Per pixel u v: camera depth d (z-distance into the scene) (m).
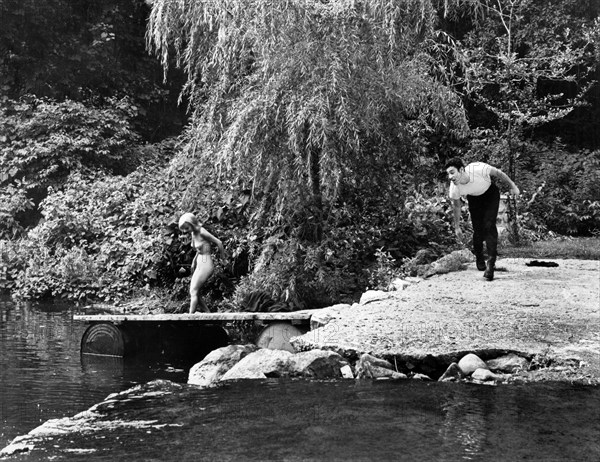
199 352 8.66
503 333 6.78
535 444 4.04
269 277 10.86
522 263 12.31
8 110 21.50
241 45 10.83
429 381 5.76
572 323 7.21
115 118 20.91
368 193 12.41
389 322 7.37
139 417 4.89
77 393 6.50
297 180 10.91
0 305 12.52
